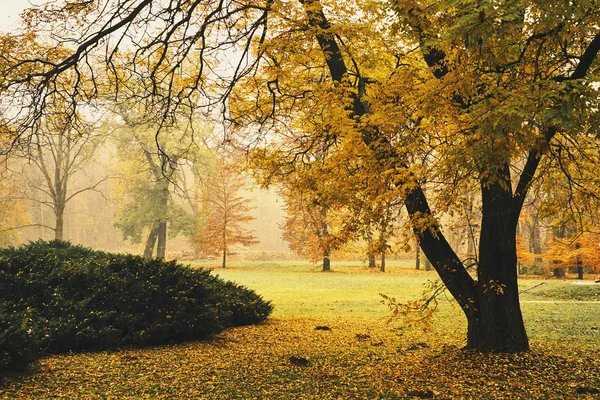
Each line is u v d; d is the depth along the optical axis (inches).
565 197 289.6
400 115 236.2
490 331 294.8
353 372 279.0
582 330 430.6
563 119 162.6
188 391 240.1
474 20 179.6
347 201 284.2
